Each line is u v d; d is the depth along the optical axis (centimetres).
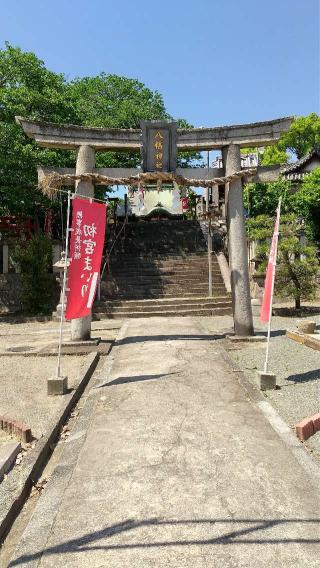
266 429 525
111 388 714
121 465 442
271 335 1108
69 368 866
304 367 795
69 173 1041
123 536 327
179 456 457
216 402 625
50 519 355
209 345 1005
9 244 2031
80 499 382
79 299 829
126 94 2689
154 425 545
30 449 489
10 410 625
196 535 325
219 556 301
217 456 455
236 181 1052
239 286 1060
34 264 1738
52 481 417
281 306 1744
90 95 2588
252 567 290
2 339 1259
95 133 1029
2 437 530
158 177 992
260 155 3406
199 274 1953
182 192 1085
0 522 346
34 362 927
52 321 1619
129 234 2425
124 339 1134
